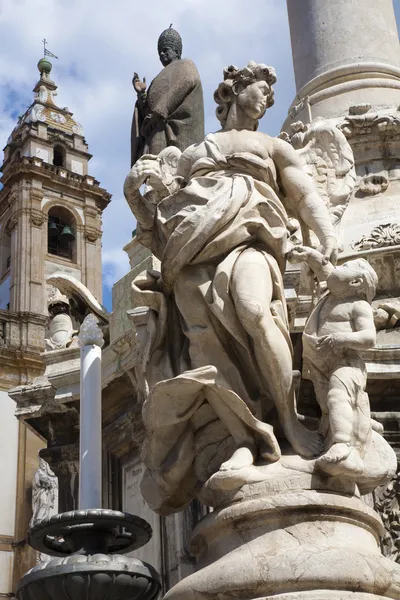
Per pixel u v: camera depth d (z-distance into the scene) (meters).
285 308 3.89
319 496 3.39
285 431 3.69
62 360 6.35
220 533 3.49
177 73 7.07
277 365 3.68
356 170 6.44
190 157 4.31
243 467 3.51
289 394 3.71
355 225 5.86
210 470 3.75
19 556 25.12
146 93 7.27
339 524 3.41
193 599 3.30
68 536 3.81
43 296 30.58
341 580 3.17
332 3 7.64
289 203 4.31
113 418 5.85
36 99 35.62
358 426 3.55
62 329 6.62
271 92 4.40
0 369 27.80
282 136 6.07
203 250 3.82
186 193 4.01
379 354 4.81
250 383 3.77
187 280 3.84
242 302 3.67
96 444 4.37
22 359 28.08
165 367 3.92
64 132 35.09
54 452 6.21
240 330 3.73
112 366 5.68
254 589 3.20
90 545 3.74
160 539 4.96
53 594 3.51
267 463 3.58
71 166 34.66
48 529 3.74
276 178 4.28
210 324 3.78
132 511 5.36
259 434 3.63
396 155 6.51
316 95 7.23
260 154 4.22
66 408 6.11
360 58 7.38
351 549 3.28
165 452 3.84
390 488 4.59
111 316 5.98
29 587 3.54
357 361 3.67
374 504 4.55
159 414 3.72
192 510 4.82
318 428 3.82
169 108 6.98
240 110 4.36
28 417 6.27
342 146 5.82
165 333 3.97
